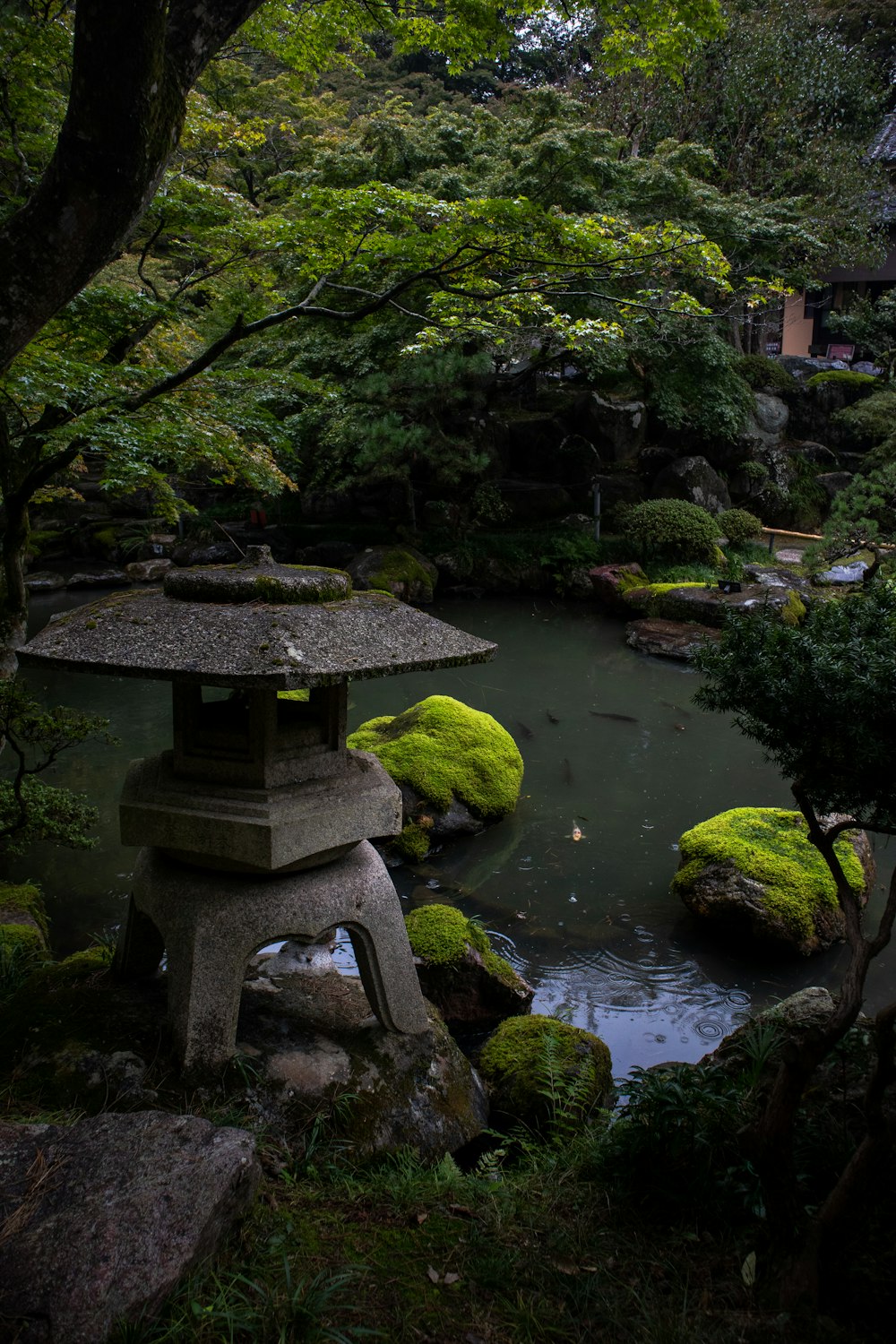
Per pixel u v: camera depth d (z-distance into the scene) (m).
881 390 20.16
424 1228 2.62
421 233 5.41
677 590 14.29
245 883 3.21
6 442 5.49
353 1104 3.16
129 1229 2.16
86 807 5.63
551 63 24.16
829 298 23.92
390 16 5.66
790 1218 2.36
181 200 6.18
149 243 6.52
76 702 10.89
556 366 19.22
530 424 19.36
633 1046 4.75
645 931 5.98
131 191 2.65
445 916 5.07
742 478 19.52
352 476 16.27
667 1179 2.73
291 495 19.19
